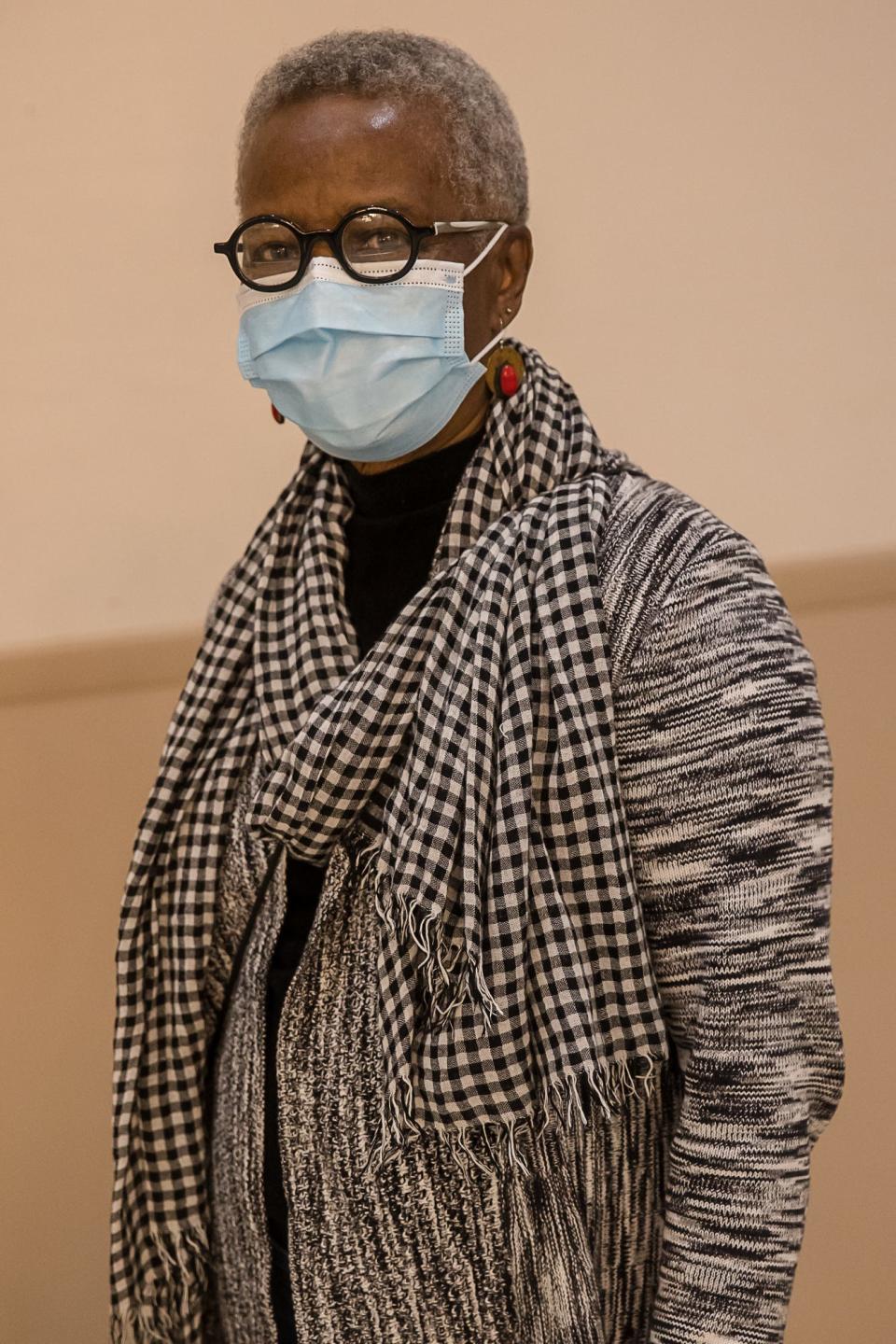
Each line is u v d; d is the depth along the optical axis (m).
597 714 1.19
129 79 2.88
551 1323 1.26
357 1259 1.34
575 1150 1.26
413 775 1.31
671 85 2.91
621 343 3.00
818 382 3.05
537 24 2.88
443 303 1.39
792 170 2.96
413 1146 1.29
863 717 3.16
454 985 1.24
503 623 1.29
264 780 1.49
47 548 3.00
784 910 1.14
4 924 3.03
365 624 1.52
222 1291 1.61
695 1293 1.12
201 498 3.02
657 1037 1.20
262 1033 1.47
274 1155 1.46
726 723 1.15
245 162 1.41
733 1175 1.12
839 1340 2.90
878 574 3.12
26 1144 2.98
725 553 1.21
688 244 2.98
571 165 2.93
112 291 2.94
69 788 3.05
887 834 3.14
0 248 2.91
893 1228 2.94
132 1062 1.67
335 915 1.39
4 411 2.95
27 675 3.01
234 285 2.95
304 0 2.87
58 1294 2.94
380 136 1.34
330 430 1.44
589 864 1.19
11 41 2.85
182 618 3.04
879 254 3.01
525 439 1.43
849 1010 3.05
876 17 2.91
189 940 1.63
